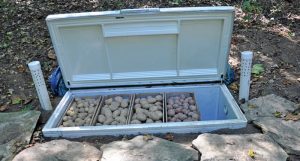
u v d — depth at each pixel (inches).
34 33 219.6
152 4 247.4
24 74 177.8
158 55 145.7
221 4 243.3
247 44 192.7
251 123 127.6
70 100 150.1
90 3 254.7
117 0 255.3
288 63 172.9
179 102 149.0
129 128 122.6
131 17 130.5
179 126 122.1
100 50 143.6
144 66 149.7
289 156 110.7
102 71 151.1
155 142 116.3
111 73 149.9
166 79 151.3
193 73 149.1
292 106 134.8
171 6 242.8
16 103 154.9
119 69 150.3
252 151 108.7
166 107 144.6
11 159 116.3
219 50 141.9
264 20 219.9
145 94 152.9
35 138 126.5
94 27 135.8
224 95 142.6
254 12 228.4
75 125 134.5
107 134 124.5
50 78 156.9
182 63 147.6
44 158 111.9
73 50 143.5
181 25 134.0
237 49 188.1
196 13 128.6
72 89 154.3
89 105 148.4
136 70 151.1
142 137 119.2
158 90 152.6
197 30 136.3
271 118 127.3
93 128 123.6
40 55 194.4
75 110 144.1
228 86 156.1
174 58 146.6
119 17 130.3
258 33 204.1
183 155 109.9
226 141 114.3
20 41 211.0
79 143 119.3
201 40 139.7
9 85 169.9
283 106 135.0
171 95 153.1
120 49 143.3
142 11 128.3
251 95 148.5
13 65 186.9
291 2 240.1
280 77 161.0
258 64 170.1
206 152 109.7
